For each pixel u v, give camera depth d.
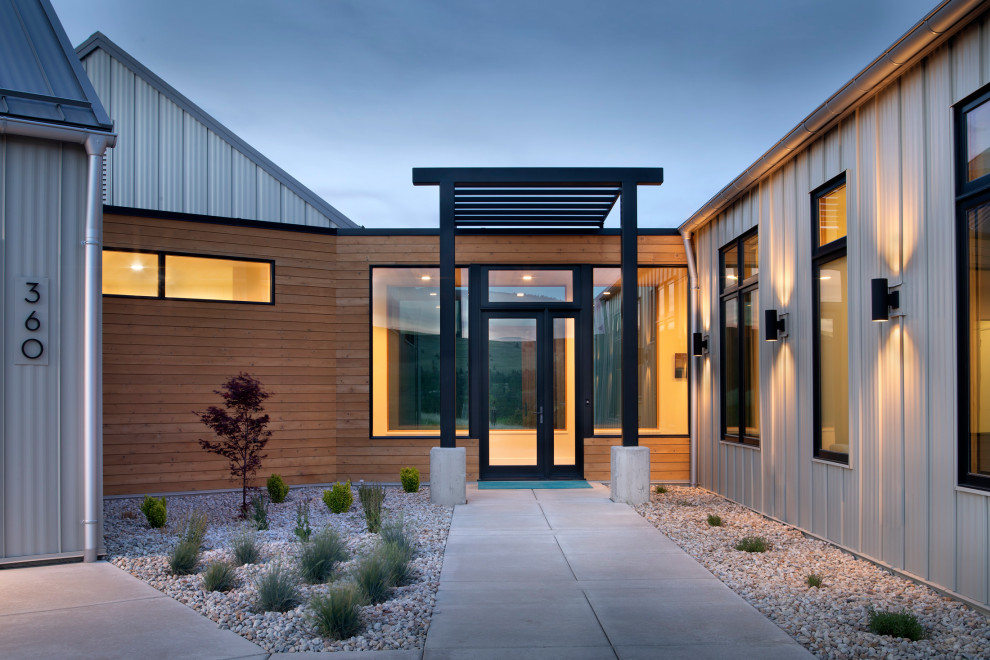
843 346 5.53
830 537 5.65
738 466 7.73
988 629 3.60
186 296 8.50
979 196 3.92
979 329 3.94
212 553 5.43
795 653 3.33
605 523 6.62
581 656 3.30
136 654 3.29
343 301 9.40
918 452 4.45
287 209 11.84
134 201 11.05
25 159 5.08
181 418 8.34
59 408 5.11
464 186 7.95
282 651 3.36
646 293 9.74
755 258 7.38
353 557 5.27
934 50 4.29
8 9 5.90
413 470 8.54
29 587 4.42
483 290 9.64
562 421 9.64
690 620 3.83
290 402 8.99
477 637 3.56
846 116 5.37
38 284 5.08
